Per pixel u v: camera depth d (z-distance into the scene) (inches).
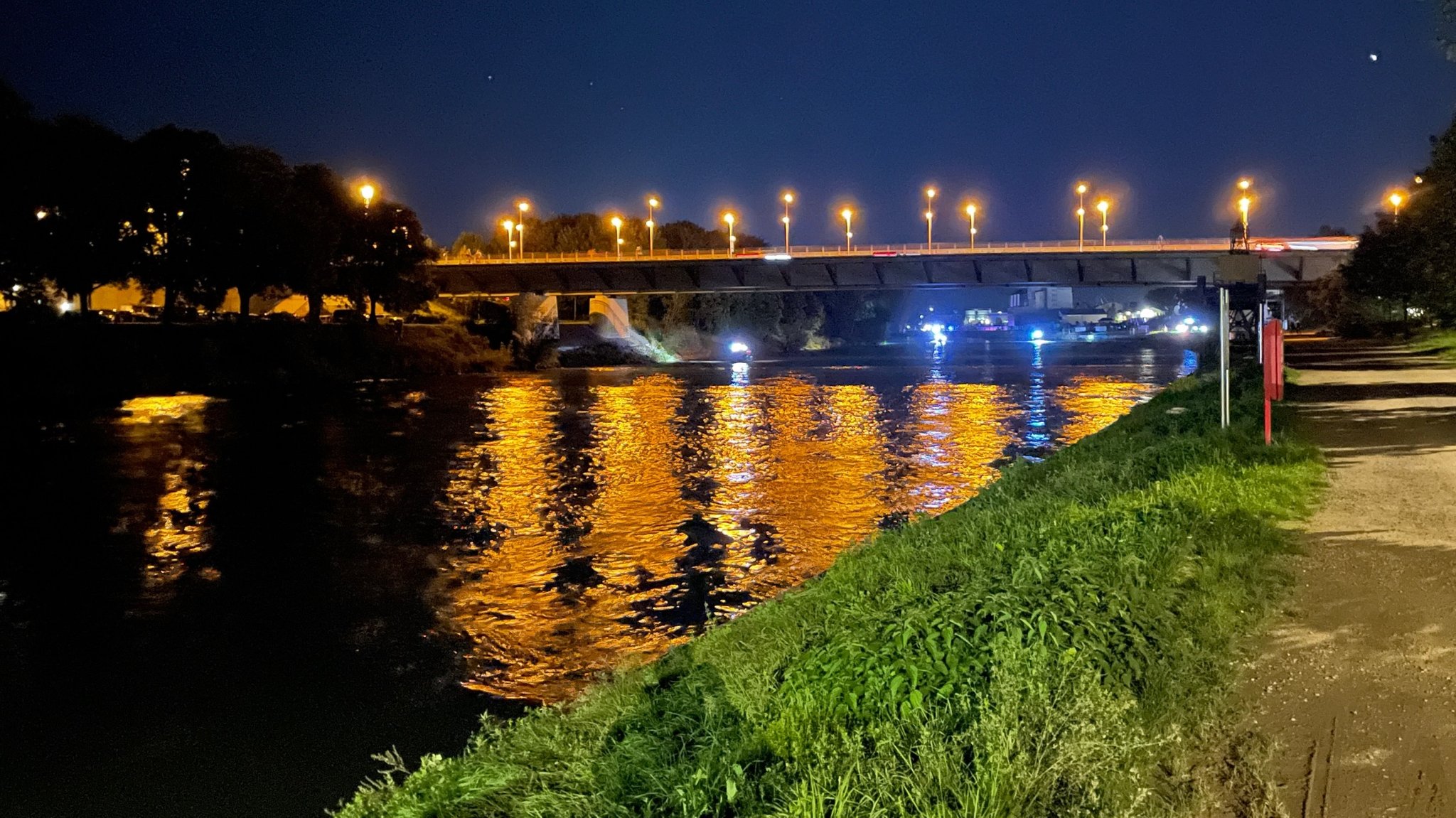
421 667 518.0
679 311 5295.3
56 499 1048.2
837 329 6560.0
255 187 2812.5
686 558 740.7
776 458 1293.1
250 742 429.4
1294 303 4301.2
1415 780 208.1
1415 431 676.7
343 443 1498.5
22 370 2206.0
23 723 455.2
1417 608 304.2
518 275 3981.3
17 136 2340.1
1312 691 251.1
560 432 1635.1
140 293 3932.1
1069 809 200.1
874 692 252.1
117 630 598.5
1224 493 444.8
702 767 239.8
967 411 1867.6
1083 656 252.8
